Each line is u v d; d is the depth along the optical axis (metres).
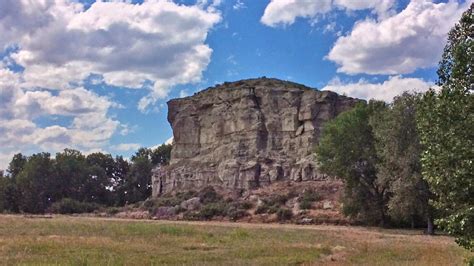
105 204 123.88
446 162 14.16
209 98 105.06
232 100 100.06
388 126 48.84
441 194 14.98
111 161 142.50
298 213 67.94
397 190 46.59
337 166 59.22
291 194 78.75
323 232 45.44
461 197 14.04
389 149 48.53
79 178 122.38
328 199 73.25
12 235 34.31
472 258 16.88
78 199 122.25
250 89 98.12
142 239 33.59
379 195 58.56
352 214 60.72
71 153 127.56
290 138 92.44
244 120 96.31
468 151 13.77
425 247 30.59
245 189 88.50
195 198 86.69
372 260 24.33
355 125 58.66
